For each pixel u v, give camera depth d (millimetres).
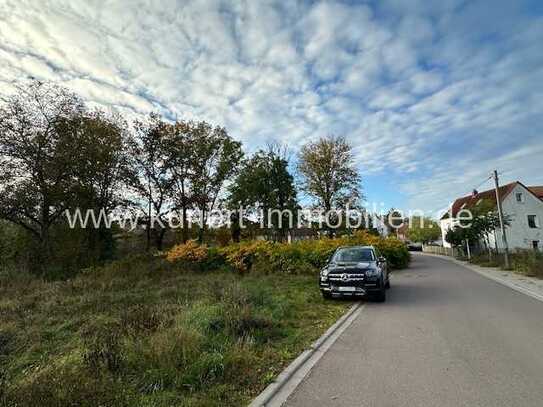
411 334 6746
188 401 3789
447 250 49812
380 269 10820
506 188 44719
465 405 3783
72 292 12656
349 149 41188
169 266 18797
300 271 16719
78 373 4230
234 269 18188
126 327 6266
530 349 5672
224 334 6008
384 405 3822
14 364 5273
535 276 16625
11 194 22250
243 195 33562
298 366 5059
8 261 22969
